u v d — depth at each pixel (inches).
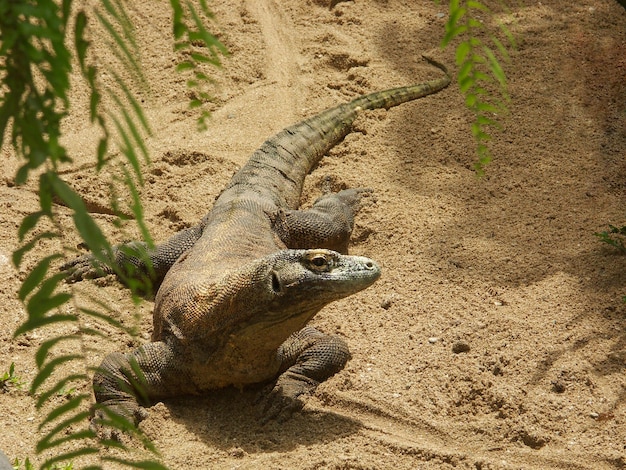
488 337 395.9
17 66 100.8
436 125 579.8
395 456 331.0
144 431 344.2
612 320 399.5
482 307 418.3
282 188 506.6
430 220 491.2
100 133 564.7
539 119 575.5
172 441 340.5
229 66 647.8
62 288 434.6
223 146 565.6
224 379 365.4
